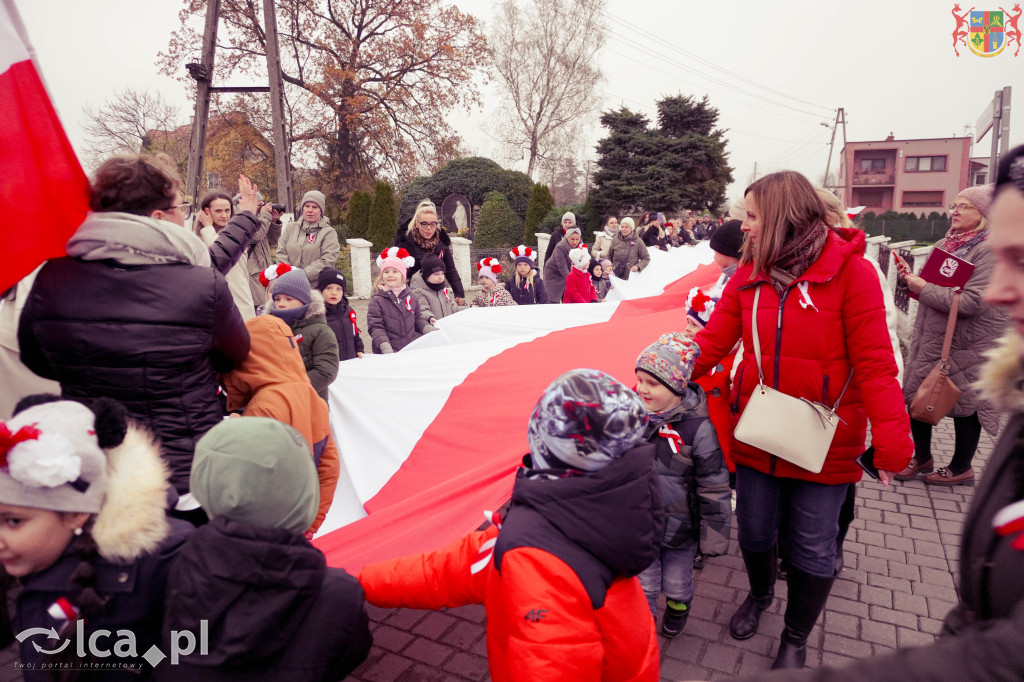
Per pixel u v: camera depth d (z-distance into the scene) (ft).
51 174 6.42
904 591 11.71
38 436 4.16
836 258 7.91
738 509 9.38
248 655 4.42
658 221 51.01
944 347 14.43
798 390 8.36
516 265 27.71
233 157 100.89
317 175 104.27
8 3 6.10
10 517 4.27
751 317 8.69
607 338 14.14
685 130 118.93
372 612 11.35
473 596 6.01
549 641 4.67
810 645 10.26
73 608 4.49
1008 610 3.11
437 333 17.53
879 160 206.69
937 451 18.81
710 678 9.50
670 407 9.23
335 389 11.96
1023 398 3.54
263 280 18.03
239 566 4.39
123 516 4.48
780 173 8.34
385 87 104.47
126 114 121.60
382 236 72.02
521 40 130.41
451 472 10.16
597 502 4.88
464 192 94.17
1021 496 3.32
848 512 11.61
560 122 133.28
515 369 12.43
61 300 6.16
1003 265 3.33
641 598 5.41
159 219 6.91
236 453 4.59
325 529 10.24
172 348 6.35
